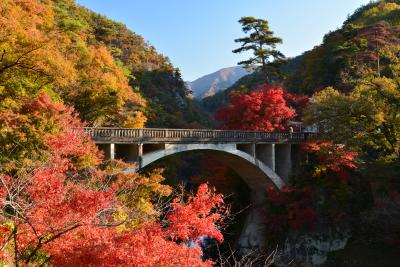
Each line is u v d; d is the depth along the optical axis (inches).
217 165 1396.4
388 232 948.0
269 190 1119.0
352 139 969.5
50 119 542.9
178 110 2581.2
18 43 650.8
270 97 1240.8
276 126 1226.6
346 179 1053.8
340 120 993.5
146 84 2554.1
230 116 1282.0
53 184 263.0
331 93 1052.5
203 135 964.0
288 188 1090.1
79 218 245.9
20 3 946.7
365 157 1208.8
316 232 1024.2
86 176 506.6
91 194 255.0
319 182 1088.8
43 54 660.1
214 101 4170.8
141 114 1193.4
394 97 903.1
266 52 1573.6
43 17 1014.4
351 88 1594.5
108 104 1007.0
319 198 1067.9
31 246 252.4
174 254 222.5
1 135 500.1
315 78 2039.9
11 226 251.3
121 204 421.4
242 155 1072.2
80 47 1048.8
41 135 511.2
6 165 449.4
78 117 999.6
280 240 1086.4
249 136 1085.8
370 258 911.0
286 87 2252.7
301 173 1155.3
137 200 578.2
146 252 210.4
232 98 1337.4
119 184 568.7
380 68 1633.9
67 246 226.2
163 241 224.4
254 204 1264.8
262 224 1165.1
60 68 693.9
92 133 735.1
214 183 1379.2
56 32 962.7
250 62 1614.2
